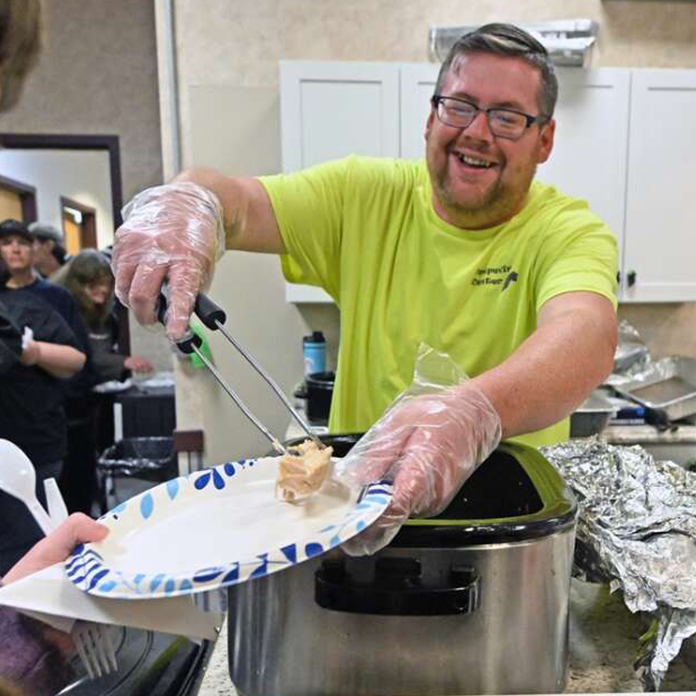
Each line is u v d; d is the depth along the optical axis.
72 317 2.46
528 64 0.91
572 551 0.51
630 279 2.05
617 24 2.13
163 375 3.29
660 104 1.97
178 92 2.12
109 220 4.63
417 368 0.63
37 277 2.40
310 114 1.91
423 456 0.48
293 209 1.05
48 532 0.60
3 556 1.46
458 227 1.02
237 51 2.10
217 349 2.16
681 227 2.04
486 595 0.45
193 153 2.13
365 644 0.46
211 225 0.75
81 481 2.70
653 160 2.00
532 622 0.47
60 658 0.47
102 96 3.43
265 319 2.19
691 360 2.10
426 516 0.48
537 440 0.96
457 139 0.94
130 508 0.48
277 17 2.09
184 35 2.09
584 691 0.57
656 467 0.77
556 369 0.62
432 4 2.09
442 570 0.45
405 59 2.12
